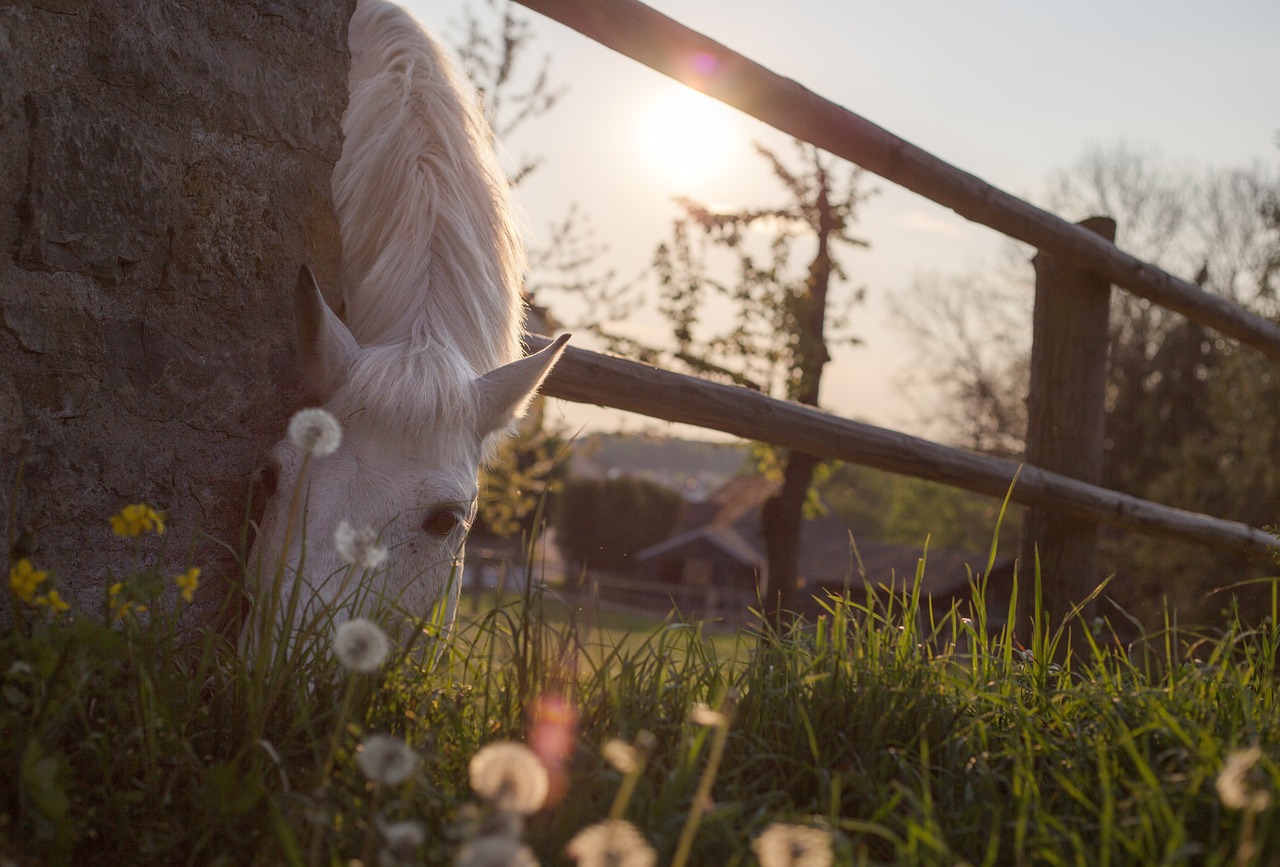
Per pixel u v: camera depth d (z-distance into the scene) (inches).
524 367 91.4
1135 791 52.4
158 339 79.3
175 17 80.4
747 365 380.8
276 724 60.0
